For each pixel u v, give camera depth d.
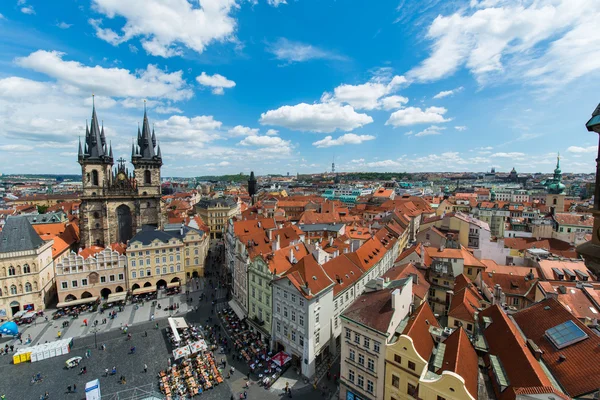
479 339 43.66
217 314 88.69
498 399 33.72
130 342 74.31
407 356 41.78
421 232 99.81
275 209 182.75
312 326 59.69
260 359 66.12
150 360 67.38
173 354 65.75
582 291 49.91
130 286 102.50
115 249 107.44
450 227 103.88
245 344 71.81
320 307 61.88
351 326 50.06
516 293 62.22
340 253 84.56
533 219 127.69
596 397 28.84
